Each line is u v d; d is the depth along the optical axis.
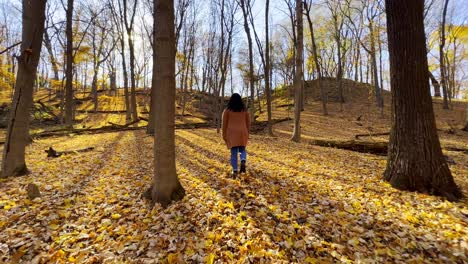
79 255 2.40
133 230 2.86
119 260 2.34
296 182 4.50
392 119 4.34
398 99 4.18
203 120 25.14
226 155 7.19
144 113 26.45
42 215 3.14
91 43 23.38
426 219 3.02
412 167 3.97
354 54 29.41
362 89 32.44
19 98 5.25
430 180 3.84
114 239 2.70
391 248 2.50
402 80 4.11
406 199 3.60
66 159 6.79
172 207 3.32
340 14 23.12
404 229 2.81
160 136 3.47
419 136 3.96
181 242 2.61
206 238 2.67
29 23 5.25
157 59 3.44
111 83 37.34
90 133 15.23
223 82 15.51
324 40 28.44
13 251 2.44
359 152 8.25
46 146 9.71
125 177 4.87
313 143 10.05
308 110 24.88
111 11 18.91
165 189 3.47
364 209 3.33
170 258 2.34
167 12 3.36
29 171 5.41
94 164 6.09
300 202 3.60
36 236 2.70
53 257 2.35
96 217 3.17
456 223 2.88
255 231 2.77
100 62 23.97
